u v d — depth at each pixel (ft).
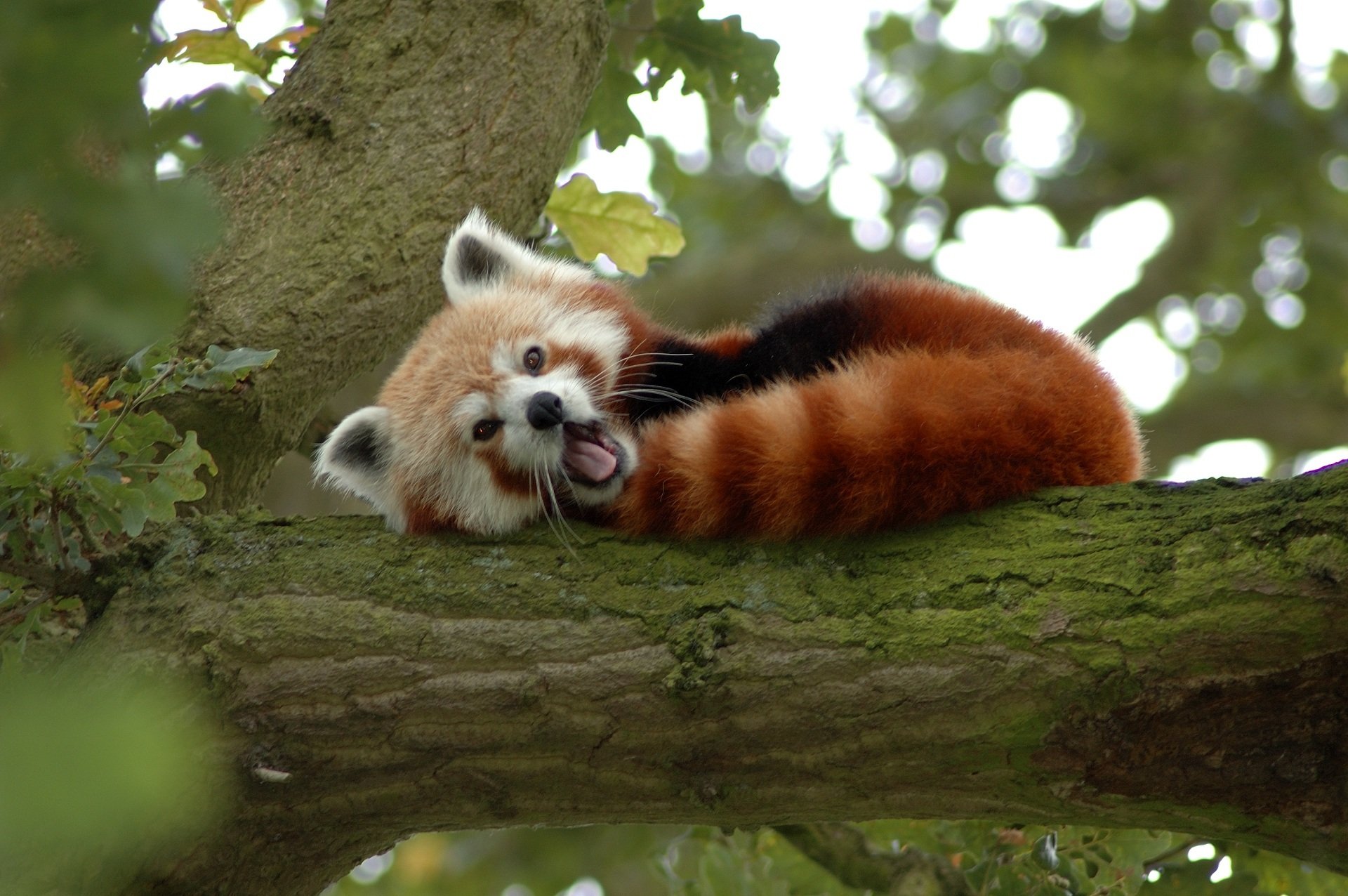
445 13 24.45
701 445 18.08
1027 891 21.40
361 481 25.40
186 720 15.92
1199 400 62.34
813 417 18.01
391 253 22.65
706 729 15.34
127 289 7.27
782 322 25.23
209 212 7.54
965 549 16.03
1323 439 59.47
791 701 15.07
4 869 15.35
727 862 26.61
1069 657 14.38
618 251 29.60
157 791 6.81
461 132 23.81
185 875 16.58
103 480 16.01
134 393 16.76
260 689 16.01
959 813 15.65
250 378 20.93
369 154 23.15
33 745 6.57
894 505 17.34
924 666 14.80
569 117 25.27
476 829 17.15
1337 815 14.15
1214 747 14.19
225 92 7.86
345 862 17.93
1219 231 59.36
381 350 23.25
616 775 15.81
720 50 29.37
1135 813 14.93
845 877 26.35
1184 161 63.10
